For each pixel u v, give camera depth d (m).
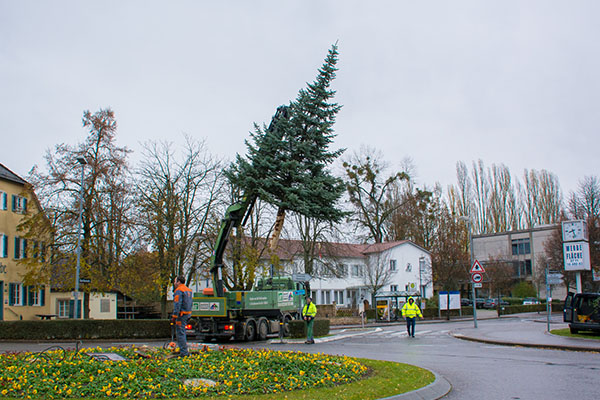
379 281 59.28
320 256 50.31
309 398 8.91
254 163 20.62
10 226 36.50
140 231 31.89
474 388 11.06
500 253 79.31
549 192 80.62
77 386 9.24
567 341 20.62
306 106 21.11
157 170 34.22
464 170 76.62
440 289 65.69
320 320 27.75
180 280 13.41
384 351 18.77
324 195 20.19
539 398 9.88
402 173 62.44
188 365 11.45
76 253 31.23
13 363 11.49
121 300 52.72
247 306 24.98
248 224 38.81
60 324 26.00
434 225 64.81
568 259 28.50
